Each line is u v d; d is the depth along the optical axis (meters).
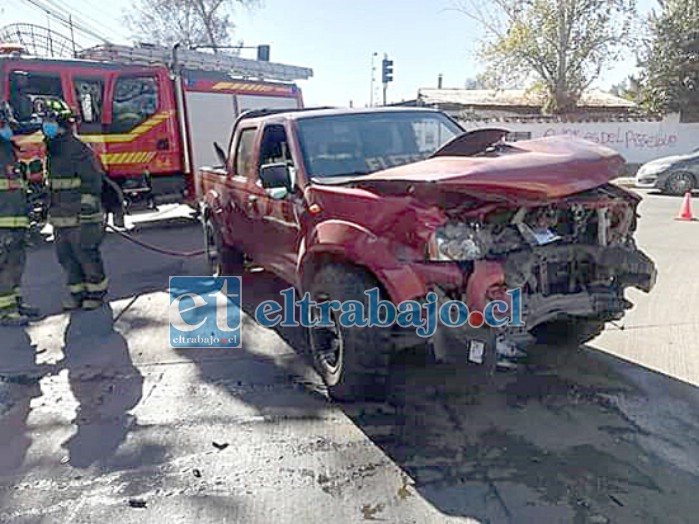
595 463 3.18
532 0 26.56
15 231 5.69
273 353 4.90
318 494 2.97
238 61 12.34
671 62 24.91
